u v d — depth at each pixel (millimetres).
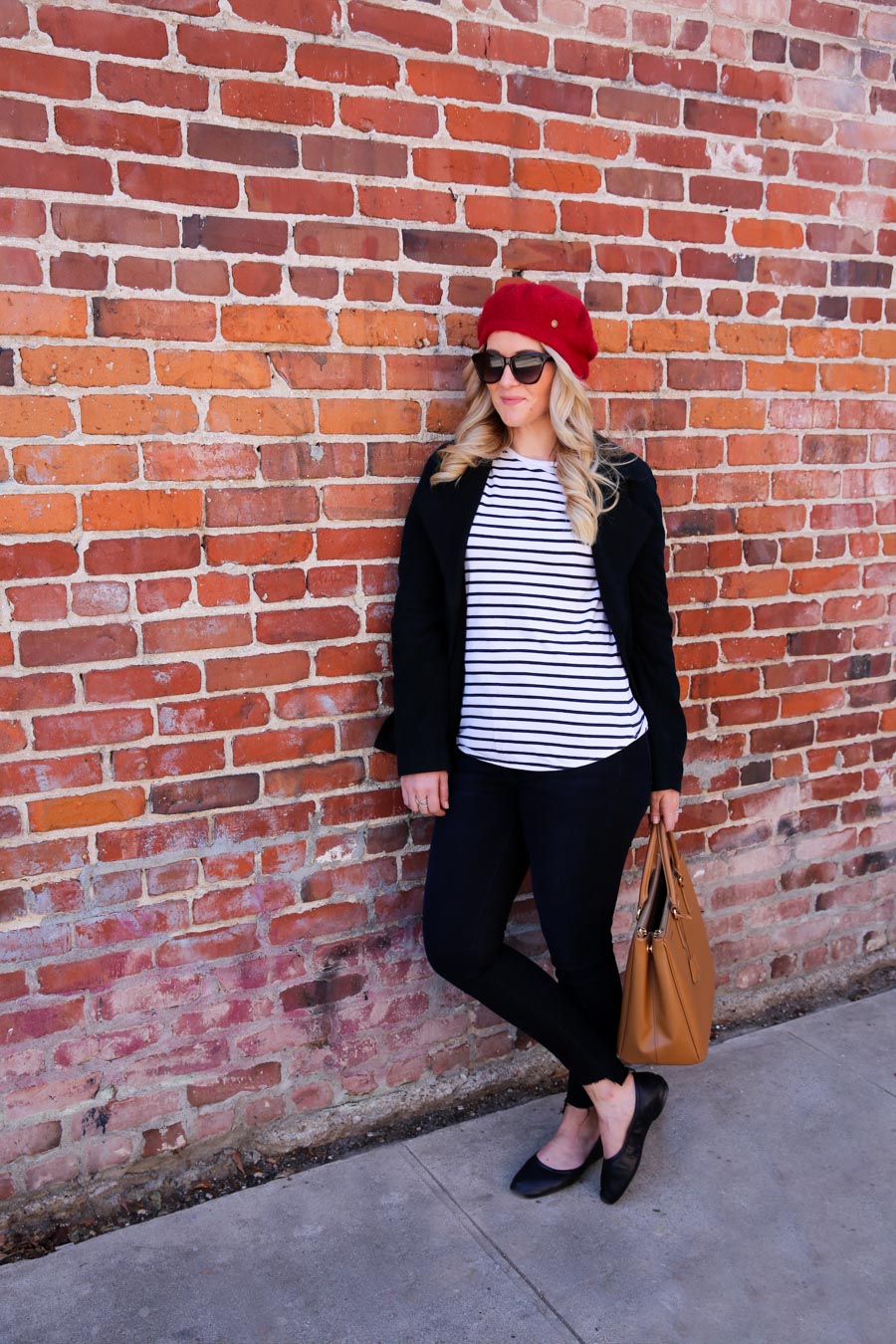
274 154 2191
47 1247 2230
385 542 2441
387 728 2406
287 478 2309
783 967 3301
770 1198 2359
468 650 2270
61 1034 2275
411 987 2670
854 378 3053
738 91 2725
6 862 2168
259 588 2318
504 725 2219
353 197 2285
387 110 2293
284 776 2418
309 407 2307
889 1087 2783
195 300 2160
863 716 3289
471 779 2301
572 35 2482
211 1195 2402
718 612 2953
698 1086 2791
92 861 2246
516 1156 2520
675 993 2213
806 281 2922
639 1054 2227
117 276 2084
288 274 2242
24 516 2078
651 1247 2205
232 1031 2461
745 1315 2027
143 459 2162
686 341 2766
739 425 2887
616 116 2568
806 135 2848
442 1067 2748
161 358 2146
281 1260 2166
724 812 3088
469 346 2471
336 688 2445
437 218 2385
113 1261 2162
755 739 3096
